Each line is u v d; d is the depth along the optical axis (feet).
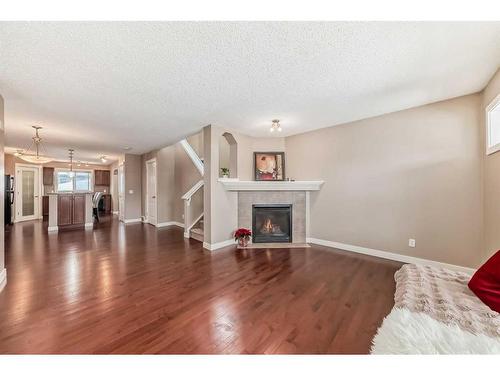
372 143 11.59
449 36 5.42
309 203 14.43
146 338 5.29
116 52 5.93
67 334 5.41
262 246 13.60
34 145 18.47
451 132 9.34
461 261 9.17
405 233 10.61
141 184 24.09
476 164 8.81
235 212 14.49
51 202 18.65
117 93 8.48
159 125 12.85
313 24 4.99
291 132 14.46
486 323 3.84
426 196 10.00
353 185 12.35
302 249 12.95
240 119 11.84
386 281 8.56
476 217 8.83
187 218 16.37
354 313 6.39
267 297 7.34
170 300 7.13
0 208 8.28
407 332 3.77
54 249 13.00
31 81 7.47
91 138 16.06
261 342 5.17
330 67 6.82
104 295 7.45
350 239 12.56
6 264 10.41
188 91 8.38
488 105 7.97
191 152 19.30
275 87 8.13
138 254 12.07
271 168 15.07
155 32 5.17
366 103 9.75
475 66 6.84
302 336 5.39
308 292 7.68
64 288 7.93
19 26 4.86
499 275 4.54
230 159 14.83
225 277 8.99
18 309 6.53
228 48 5.82
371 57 6.31
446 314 4.10
